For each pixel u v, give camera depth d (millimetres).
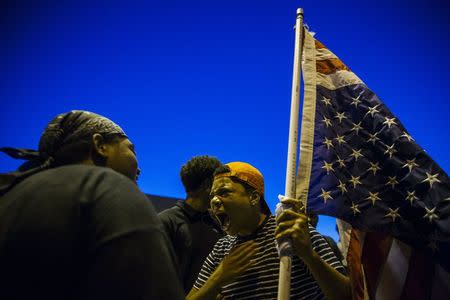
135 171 1428
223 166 2270
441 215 2021
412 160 2150
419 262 2127
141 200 1116
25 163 1399
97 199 1066
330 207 2102
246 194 2195
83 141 1323
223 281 1978
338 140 2244
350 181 2158
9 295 975
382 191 2129
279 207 1987
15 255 999
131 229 1029
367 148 2223
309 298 1968
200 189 2973
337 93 2361
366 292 2107
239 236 2232
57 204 1047
